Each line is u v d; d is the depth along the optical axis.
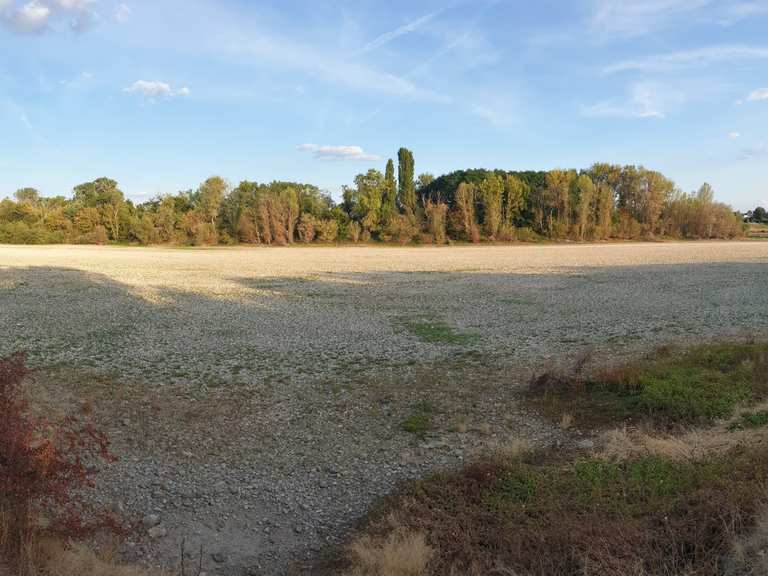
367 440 11.45
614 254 69.69
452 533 7.64
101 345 19.84
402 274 45.66
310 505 8.91
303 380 15.53
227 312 27.03
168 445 11.21
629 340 19.47
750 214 182.75
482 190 115.81
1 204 117.56
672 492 8.15
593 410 12.52
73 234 111.81
